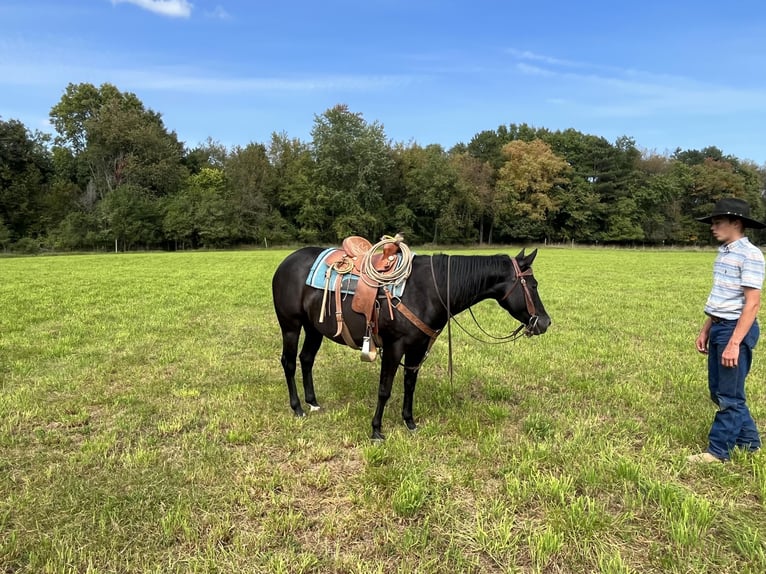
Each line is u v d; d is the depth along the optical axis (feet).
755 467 12.10
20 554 9.32
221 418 15.80
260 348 25.40
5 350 23.94
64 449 13.64
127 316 33.30
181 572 8.84
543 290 49.55
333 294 14.48
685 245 196.24
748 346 12.05
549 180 185.98
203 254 117.08
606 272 71.77
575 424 15.38
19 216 137.49
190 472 12.24
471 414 16.14
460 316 35.12
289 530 10.02
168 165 159.63
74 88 172.96
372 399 17.72
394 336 13.75
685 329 30.55
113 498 11.00
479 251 150.10
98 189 153.38
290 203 165.37
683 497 10.96
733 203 11.93
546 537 9.50
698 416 16.02
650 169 201.77
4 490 11.50
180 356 23.73
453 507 10.86
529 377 20.59
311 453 13.24
